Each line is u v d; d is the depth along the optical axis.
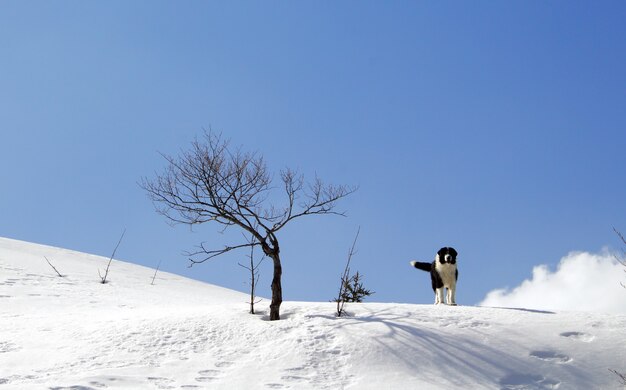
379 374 13.21
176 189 17.80
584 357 14.16
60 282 25.86
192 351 14.18
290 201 17.72
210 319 16.02
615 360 14.05
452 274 19.14
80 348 14.27
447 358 13.89
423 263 20.72
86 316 17.88
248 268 17.12
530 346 14.52
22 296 22.09
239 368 13.38
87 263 32.47
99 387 12.02
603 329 15.48
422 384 12.85
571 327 15.53
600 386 13.28
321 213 18.00
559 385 13.27
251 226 17.14
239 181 17.72
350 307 17.12
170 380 12.67
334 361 13.74
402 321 15.74
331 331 15.06
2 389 11.52
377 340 14.51
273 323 15.73
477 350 14.25
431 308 17.06
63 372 12.80
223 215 17.44
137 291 26.38
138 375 12.79
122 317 17.00
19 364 13.27
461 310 16.86
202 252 17.56
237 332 15.16
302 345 14.33
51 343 14.66
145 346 14.38
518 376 13.46
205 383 12.62
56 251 34.75
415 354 13.97
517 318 16.16
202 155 17.89
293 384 12.69
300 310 16.88
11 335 15.31
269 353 14.08
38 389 11.55
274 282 16.73
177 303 24.59
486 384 13.09
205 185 17.61
